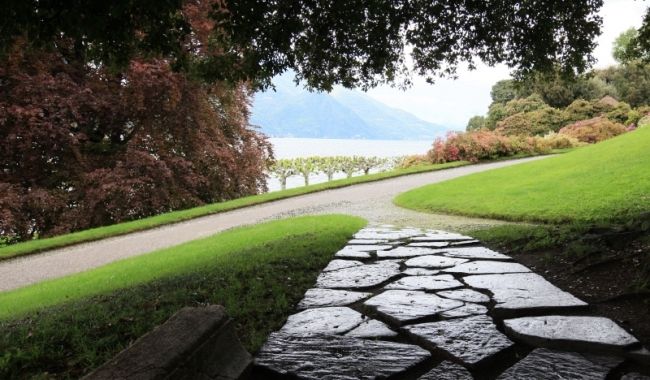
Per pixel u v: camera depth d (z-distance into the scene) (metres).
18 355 3.20
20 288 7.80
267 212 14.90
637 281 4.14
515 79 8.47
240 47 6.67
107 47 6.00
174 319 2.58
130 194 15.54
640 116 36.97
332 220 10.55
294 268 5.71
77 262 9.91
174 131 17.08
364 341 3.25
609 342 2.99
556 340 3.08
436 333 3.32
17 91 13.69
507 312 3.74
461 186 15.28
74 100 14.38
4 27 4.95
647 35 8.01
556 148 30.95
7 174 15.14
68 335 3.67
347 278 5.10
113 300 4.88
